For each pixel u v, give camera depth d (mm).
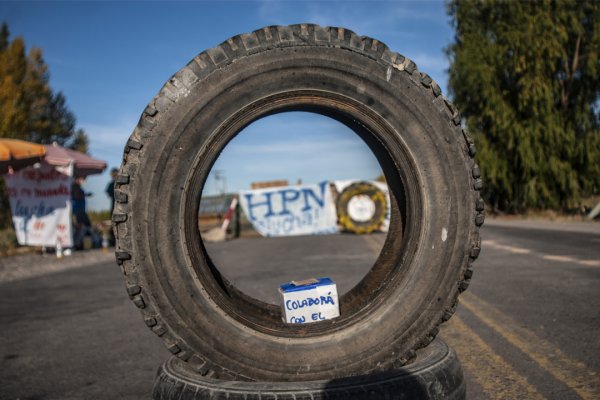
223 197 20594
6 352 4641
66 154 14258
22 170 14133
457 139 2457
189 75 2311
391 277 2525
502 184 26188
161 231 2283
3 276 10133
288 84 2389
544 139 24453
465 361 3846
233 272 9258
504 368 3658
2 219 23641
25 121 28312
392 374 2311
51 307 6781
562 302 5621
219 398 2227
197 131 2307
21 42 30453
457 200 2453
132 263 2264
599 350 3941
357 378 2279
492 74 25047
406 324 2453
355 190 19172
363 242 14945
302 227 20219
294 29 2410
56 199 13664
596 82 24203
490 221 23906
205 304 2346
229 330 2369
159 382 2477
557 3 24000
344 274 8352
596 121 24594
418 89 2451
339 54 2412
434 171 2455
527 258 9531
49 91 32031
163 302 2299
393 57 2457
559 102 25281
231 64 2338
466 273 2473
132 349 4566
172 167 2285
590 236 13922
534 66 24312
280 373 2393
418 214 2473
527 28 24406
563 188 24016
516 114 25312
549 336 4367
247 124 2402
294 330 2457
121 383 3691
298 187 20281
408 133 2451
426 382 2305
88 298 7352
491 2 25734
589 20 24359
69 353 4527
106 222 16062
